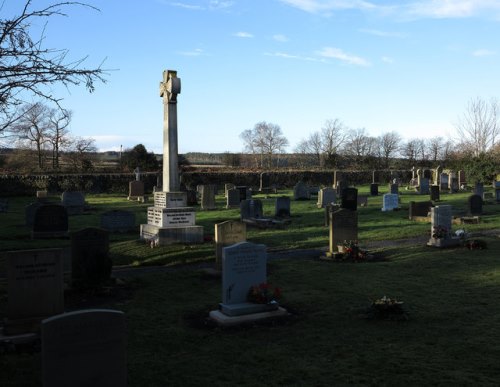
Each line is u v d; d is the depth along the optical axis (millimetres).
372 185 43531
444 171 57719
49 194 44719
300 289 11594
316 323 9039
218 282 12492
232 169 64438
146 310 10070
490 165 55438
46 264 8703
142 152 57625
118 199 41062
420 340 8070
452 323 8938
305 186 40000
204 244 17766
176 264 14875
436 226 17391
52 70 7520
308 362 7199
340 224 15859
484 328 8641
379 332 8484
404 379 6566
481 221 24344
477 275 12781
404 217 26641
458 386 6332
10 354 7664
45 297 8703
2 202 31172
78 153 58875
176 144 18422
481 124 66500
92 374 5578
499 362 7105
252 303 9477
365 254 15312
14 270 8484
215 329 8758
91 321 5555
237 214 28766
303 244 18297
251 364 7160
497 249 16578
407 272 13305
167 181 18328
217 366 7102
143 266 14656
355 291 11336
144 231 18531
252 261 9664
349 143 85812
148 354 7609
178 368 7043
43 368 5367
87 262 11469
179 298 11016
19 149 56281
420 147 82250
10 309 8484
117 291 11570
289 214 27562
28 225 22969
